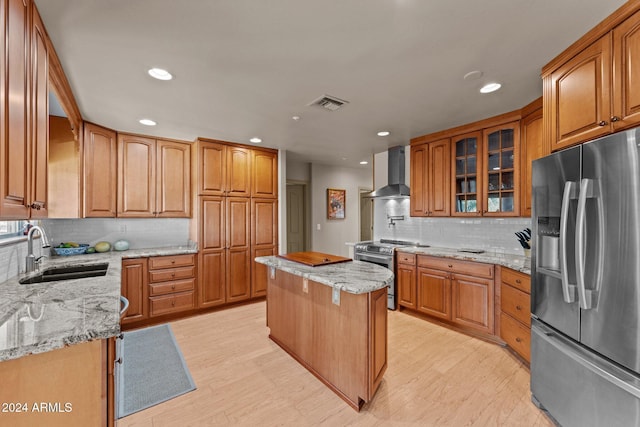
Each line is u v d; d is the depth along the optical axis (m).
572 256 1.60
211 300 3.85
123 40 1.69
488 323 2.89
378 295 2.05
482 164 3.22
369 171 6.90
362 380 1.92
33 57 1.32
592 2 1.43
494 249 3.41
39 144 1.40
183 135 3.70
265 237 4.34
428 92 2.45
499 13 1.50
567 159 1.66
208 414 1.91
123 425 1.80
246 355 2.68
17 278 2.08
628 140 1.32
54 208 2.90
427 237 4.11
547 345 1.83
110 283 1.93
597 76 1.62
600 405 1.45
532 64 2.01
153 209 3.70
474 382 2.24
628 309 1.32
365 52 1.85
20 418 1.03
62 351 1.09
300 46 1.78
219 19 1.52
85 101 2.57
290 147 4.40
